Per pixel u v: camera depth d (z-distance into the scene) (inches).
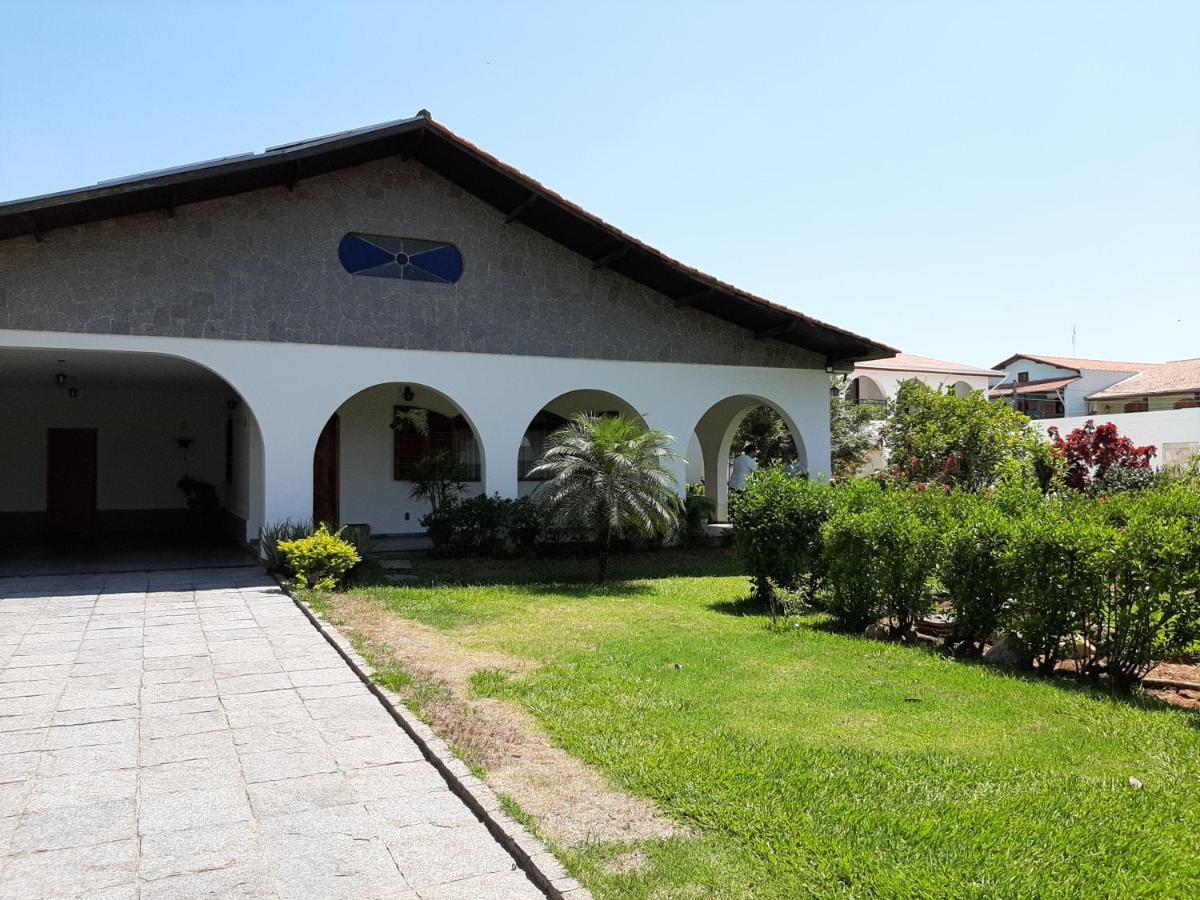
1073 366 1537.9
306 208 469.1
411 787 166.4
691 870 127.4
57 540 636.7
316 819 151.4
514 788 160.2
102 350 423.5
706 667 257.0
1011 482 401.1
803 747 182.5
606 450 435.5
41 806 156.6
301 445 462.6
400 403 627.5
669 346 568.4
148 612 341.7
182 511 724.7
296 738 194.5
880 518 305.9
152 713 212.5
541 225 518.3
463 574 461.4
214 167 390.6
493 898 123.7
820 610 362.9
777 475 386.0
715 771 167.3
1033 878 123.4
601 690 229.9
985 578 268.1
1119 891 120.3
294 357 462.6
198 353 441.7
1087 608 238.5
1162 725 199.2
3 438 674.8
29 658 267.4
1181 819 145.6
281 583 399.9
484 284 514.9
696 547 596.4
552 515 438.3
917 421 590.9
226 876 130.3
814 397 613.3
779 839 137.4
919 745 185.5
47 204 361.4
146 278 431.5
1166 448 756.6
